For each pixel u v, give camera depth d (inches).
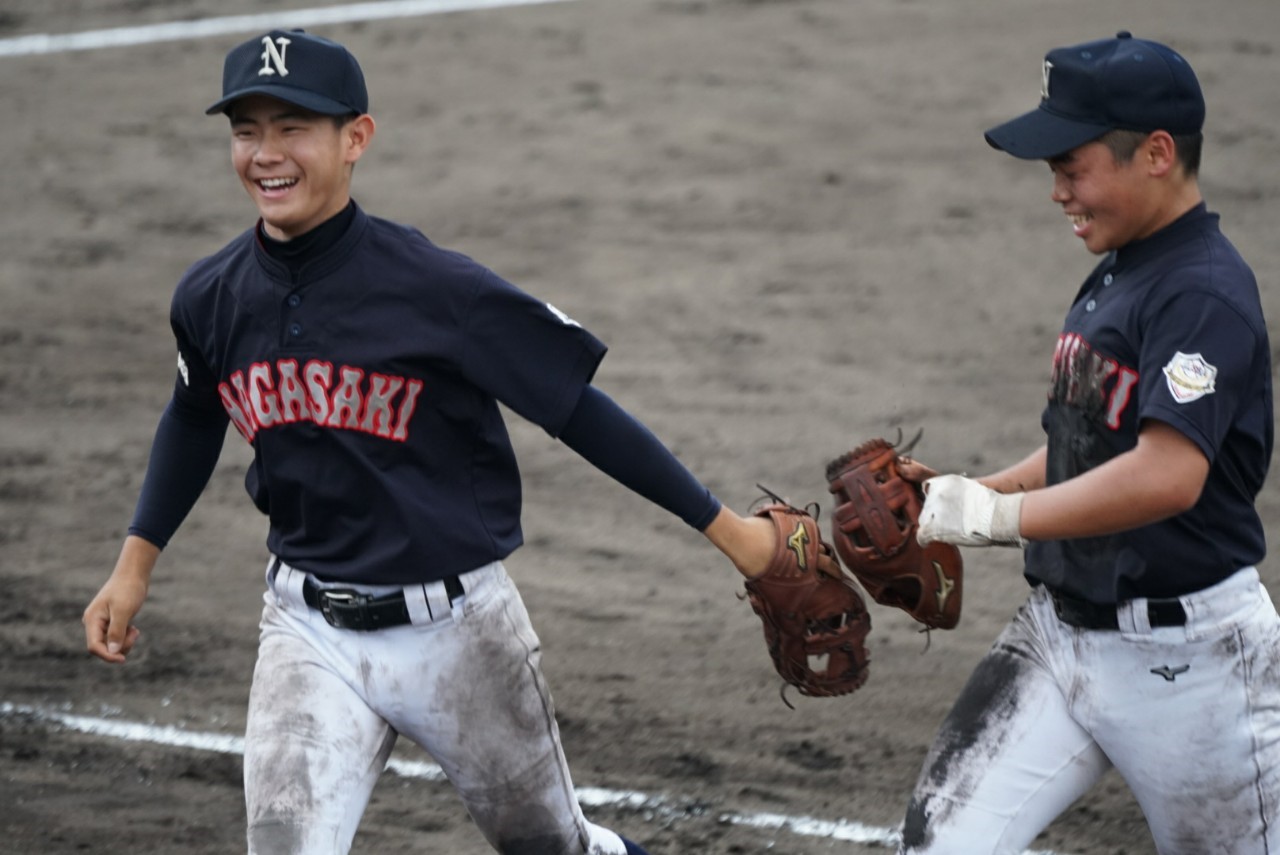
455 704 492.7
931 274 1398.9
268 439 489.1
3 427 1229.7
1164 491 438.9
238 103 468.8
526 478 1117.1
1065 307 1327.5
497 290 477.1
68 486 1127.6
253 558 1008.9
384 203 1617.9
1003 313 1323.8
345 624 487.8
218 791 733.3
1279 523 978.7
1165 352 449.1
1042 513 454.9
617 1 2142.0
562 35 2036.2
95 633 532.4
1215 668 468.4
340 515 485.4
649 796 721.6
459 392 486.6
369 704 493.0
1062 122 468.1
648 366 1270.9
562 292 1408.7
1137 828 687.1
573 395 486.6
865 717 794.2
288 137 466.9
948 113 1711.4
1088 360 474.6
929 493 479.8
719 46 1951.3
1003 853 491.5
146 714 808.9
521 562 992.2
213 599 949.8
